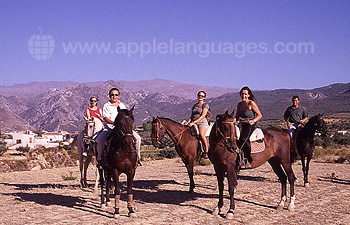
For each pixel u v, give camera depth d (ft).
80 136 43.52
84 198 37.52
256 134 33.40
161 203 35.50
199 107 41.16
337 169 67.92
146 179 53.83
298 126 47.06
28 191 42.19
